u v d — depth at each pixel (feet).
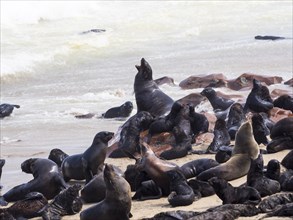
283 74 247.09
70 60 314.76
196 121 156.04
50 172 128.06
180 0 492.13
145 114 151.33
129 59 310.86
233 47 316.40
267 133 152.25
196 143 153.58
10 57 302.04
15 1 408.67
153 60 299.38
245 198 107.55
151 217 104.22
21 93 249.96
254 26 382.01
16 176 145.59
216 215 99.09
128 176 124.06
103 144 133.69
